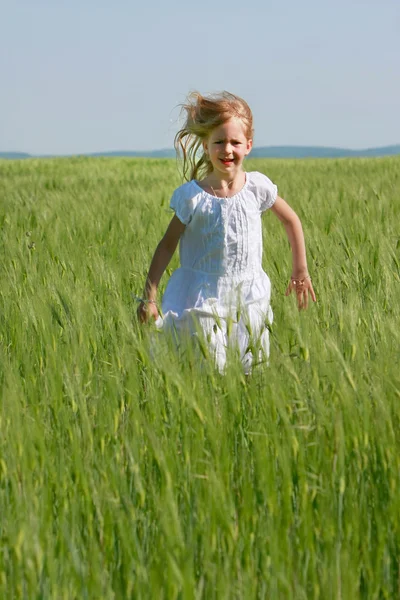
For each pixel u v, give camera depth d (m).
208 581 2.61
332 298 5.24
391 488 3.01
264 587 2.67
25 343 4.63
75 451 3.07
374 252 6.79
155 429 3.45
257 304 5.16
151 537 2.98
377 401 3.22
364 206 10.57
